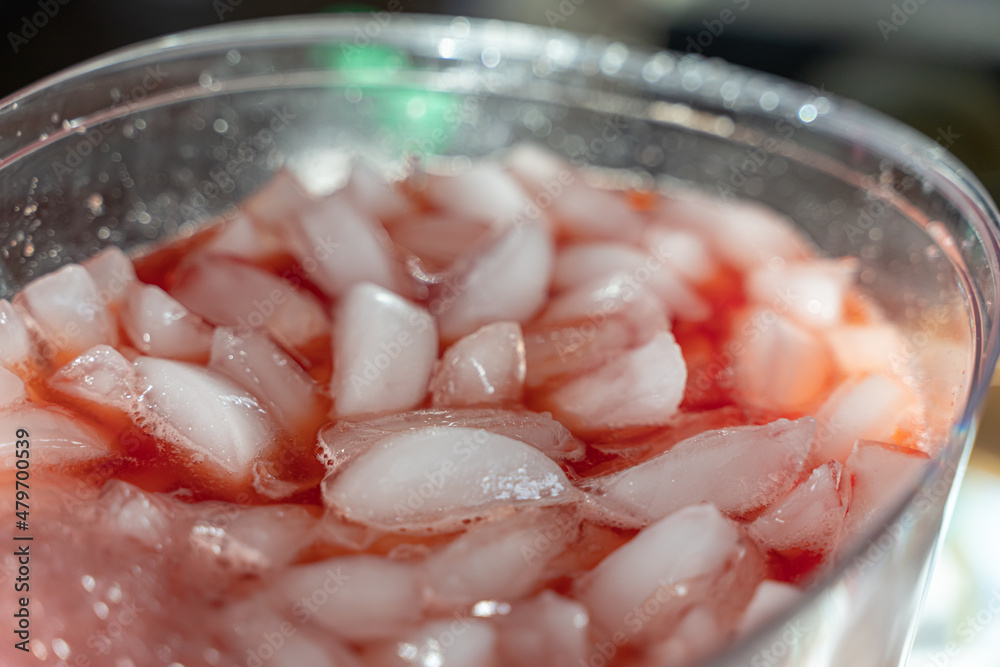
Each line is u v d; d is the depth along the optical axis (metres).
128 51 0.28
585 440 0.25
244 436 0.24
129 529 0.22
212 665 0.21
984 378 0.22
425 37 0.32
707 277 0.29
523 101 0.33
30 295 0.25
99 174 0.28
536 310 0.27
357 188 0.29
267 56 0.30
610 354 0.26
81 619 0.21
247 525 0.22
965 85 0.52
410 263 0.28
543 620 0.21
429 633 0.21
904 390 0.26
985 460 0.33
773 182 0.31
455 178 0.31
